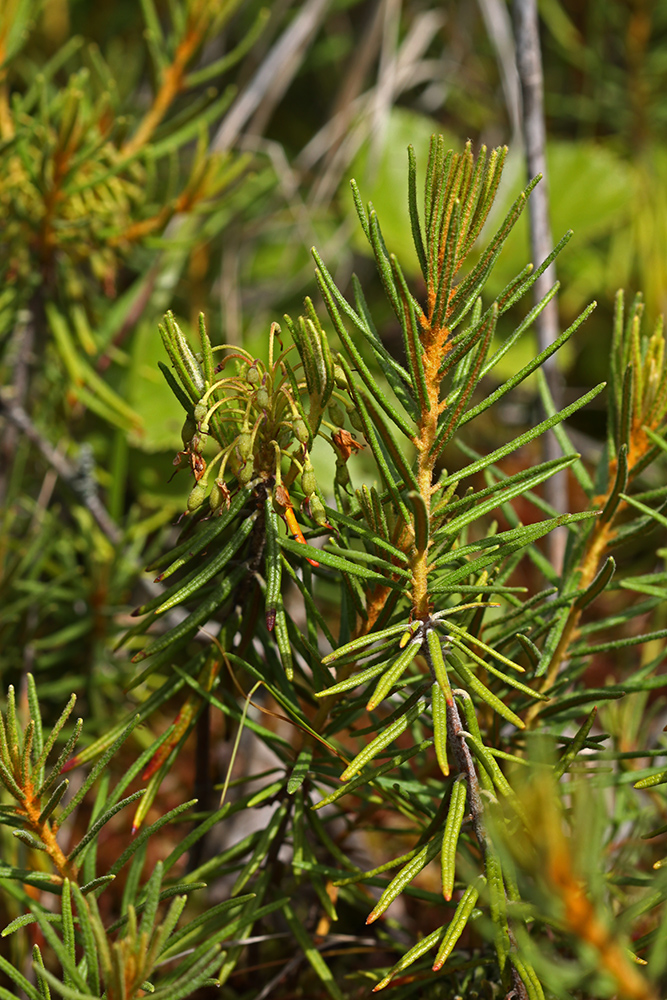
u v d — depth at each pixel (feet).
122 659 2.04
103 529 2.11
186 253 2.84
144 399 2.74
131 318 2.42
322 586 2.42
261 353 3.05
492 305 1.39
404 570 1.41
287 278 3.27
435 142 1.38
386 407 1.37
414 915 1.90
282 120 3.77
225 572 1.51
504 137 3.52
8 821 1.42
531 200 1.93
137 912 1.47
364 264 3.42
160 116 2.03
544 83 3.60
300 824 1.50
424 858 1.40
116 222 1.91
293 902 1.72
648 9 3.03
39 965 1.33
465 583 1.51
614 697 1.48
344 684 1.40
